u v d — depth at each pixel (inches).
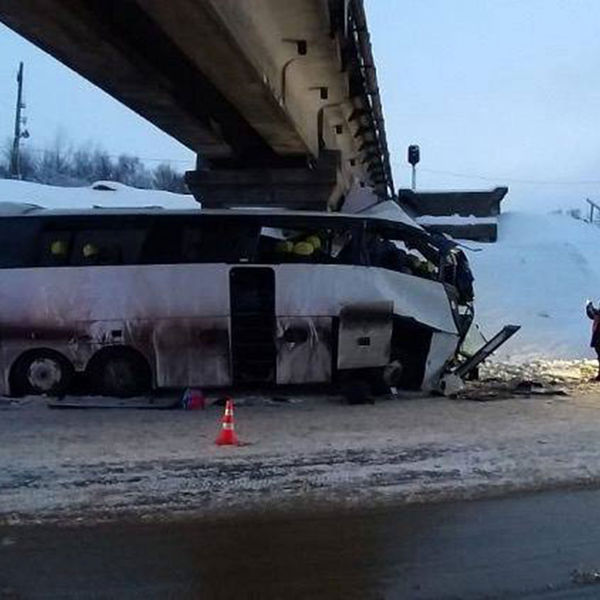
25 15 460.4
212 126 745.0
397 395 560.1
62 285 524.1
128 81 590.2
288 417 466.6
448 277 595.8
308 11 565.9
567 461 347.3
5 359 521.3
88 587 217.9
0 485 303.3
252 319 534.0
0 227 528.7
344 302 540.1
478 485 310.3
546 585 222.1
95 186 1951.3
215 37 472.1
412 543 251.9
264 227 542.0
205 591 216.1
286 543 250.5
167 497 291.3
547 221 1893.5
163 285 528.1
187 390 515.2
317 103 828.6
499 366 764.6
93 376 526.9
